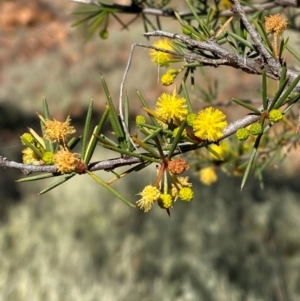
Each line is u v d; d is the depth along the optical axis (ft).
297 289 14.69
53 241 17.33
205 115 3.13
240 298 14.24
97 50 40.57
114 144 3.10
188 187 3.18
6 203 20.42
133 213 19.84
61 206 20.42
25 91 36.88
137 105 33.35
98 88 36.70
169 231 18.22
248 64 3.32
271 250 17.11
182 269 15.81
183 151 3.21
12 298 13.64
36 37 44.24
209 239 17.81
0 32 45.52
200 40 3.44
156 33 3.30
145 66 37.58
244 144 6.57
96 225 19.08
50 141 3.19
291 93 3.25
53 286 14.10
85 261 15.99
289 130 6.82
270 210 19.22
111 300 13.85
